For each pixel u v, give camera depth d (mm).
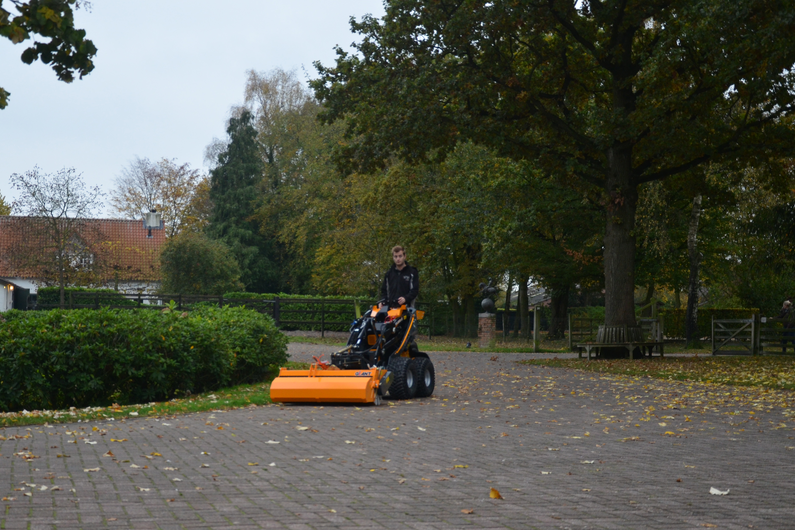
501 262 35125
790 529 4941
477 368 19797
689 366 20188
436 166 39312
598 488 6156
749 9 17375
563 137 23188
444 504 5555
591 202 30938
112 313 12492
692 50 20188
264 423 9883
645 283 34594
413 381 13172
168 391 13227
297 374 12211
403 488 6098
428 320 37062
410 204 40406
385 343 12891
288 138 62312
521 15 20625
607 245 23625
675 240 33500
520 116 22750
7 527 4656
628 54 22516
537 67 23812
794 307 33250
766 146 21281
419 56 21969
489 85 21703
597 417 10977
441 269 42125
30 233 46219
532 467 7086
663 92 20438
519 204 32219
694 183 24547
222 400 12258
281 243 63906
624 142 22516
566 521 5082
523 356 24828
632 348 23109
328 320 36250
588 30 22625
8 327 11359
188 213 68000
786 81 20859
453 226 35594
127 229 66312
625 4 20625
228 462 7125
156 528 4730
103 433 8766
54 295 46562
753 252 33406
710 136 21438
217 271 48688
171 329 13133
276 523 4926
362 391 11688
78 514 5035
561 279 35281
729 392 14555
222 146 66250
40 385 11328
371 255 38750
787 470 7027
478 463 7273
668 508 5473
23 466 6660
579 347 24422
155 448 7836
